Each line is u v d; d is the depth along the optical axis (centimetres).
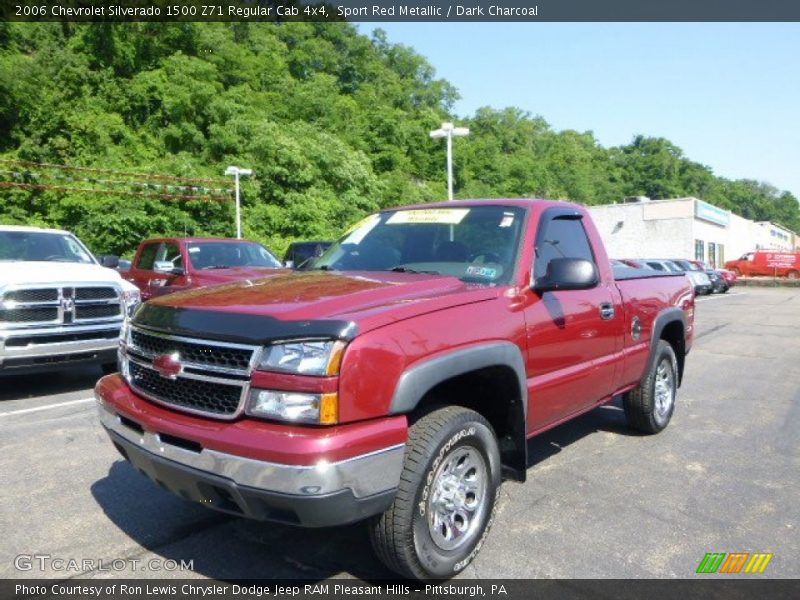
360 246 442
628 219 4681
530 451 525
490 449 329
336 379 258
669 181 11631
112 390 331
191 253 1021
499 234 395
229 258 1048
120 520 380
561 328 391
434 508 301
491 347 322
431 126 7075
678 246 4491
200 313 292
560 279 359
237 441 258
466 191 6831
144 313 322
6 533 362
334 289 324
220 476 263
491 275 369
